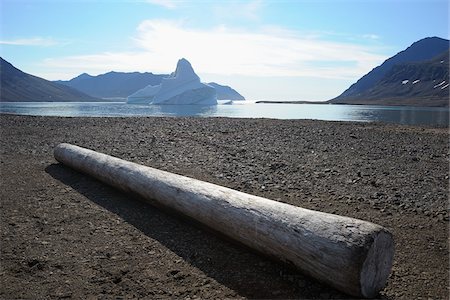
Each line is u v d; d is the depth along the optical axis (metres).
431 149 9.81
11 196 5.46
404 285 3.14
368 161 7.97
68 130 12.80
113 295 3.02
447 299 2.93
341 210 4.82
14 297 2.98
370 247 2.65
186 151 8.91
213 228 3.81
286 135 11.88
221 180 6.26
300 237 2.95
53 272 3.36
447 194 5.58
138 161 7.76
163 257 3.61
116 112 35.78
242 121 16.39
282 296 2.92
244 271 3.29
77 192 5.68
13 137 11.17
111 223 4.46
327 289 2.93
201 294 3.01
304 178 6.40
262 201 3.47
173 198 4.27
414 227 4.33
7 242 3.95
